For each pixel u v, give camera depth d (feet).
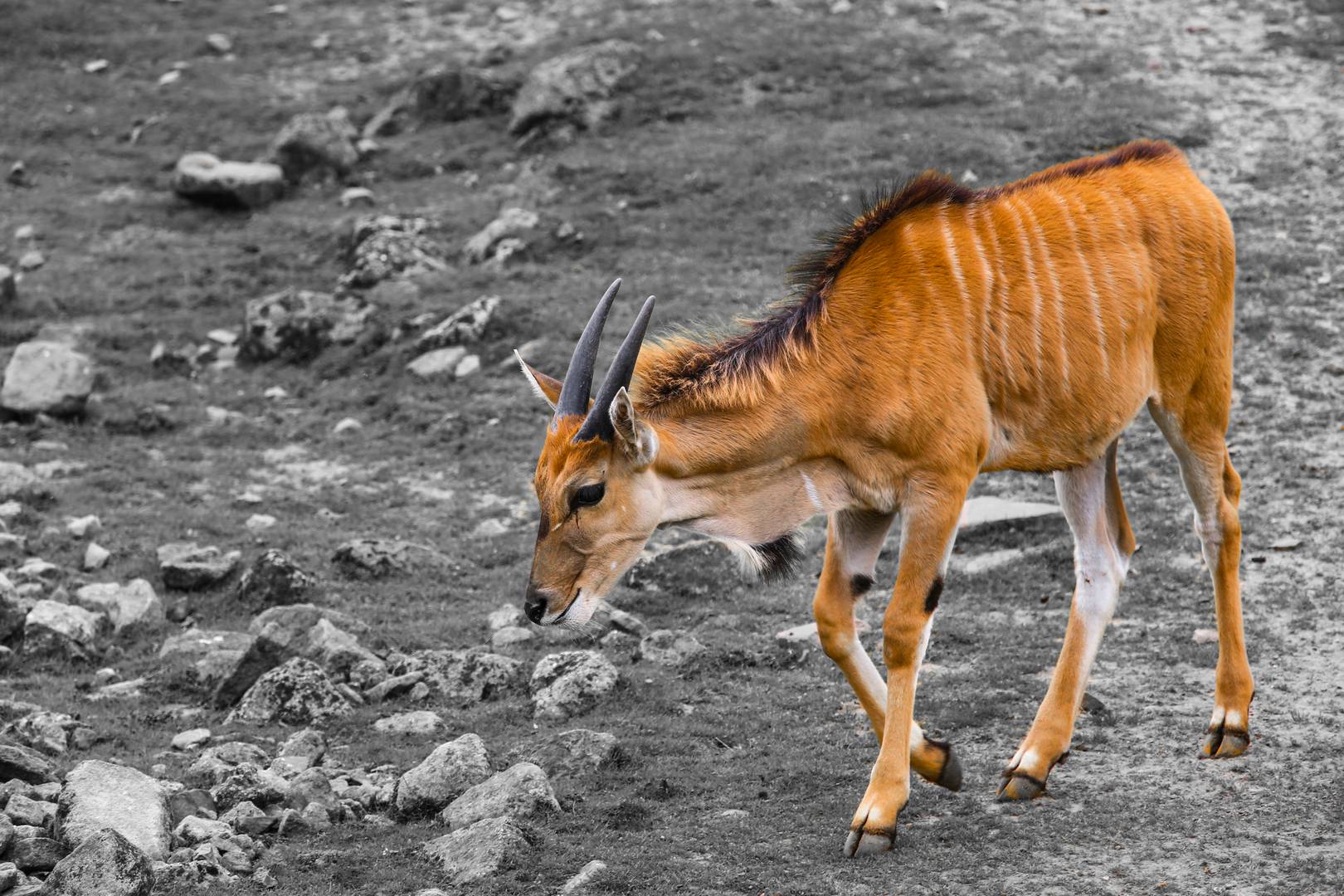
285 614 96.99
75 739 81.00
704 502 65.05
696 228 175.42
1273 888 57.52
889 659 63.77
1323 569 98.48
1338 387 131.23
